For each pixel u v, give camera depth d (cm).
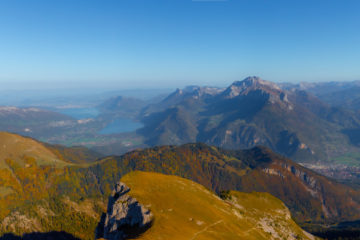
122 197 12144
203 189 15950
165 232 8812
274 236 13688
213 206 12900
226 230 10512
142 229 9788
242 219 13512
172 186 13912
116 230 11038
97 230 14900
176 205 11400
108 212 13062
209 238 9219
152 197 11825
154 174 16138
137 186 13275
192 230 9519
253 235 11494
